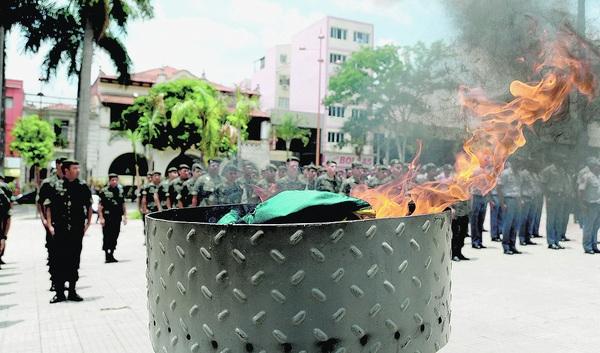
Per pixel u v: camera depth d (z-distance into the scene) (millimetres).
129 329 4477
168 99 28953
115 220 8227
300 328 1338
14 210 23781
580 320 4504
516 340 3975
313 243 1341
